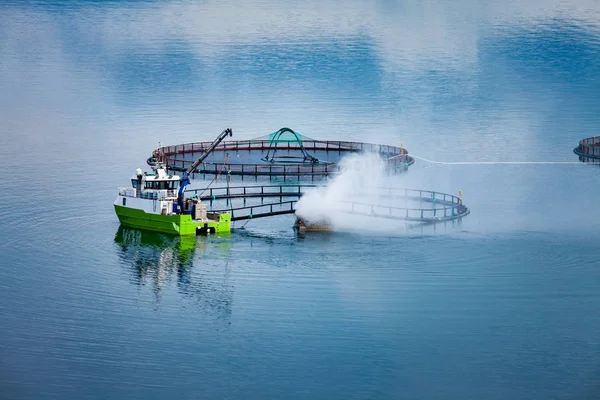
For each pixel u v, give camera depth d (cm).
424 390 12219
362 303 14700
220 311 14425
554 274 15875
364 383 12381
